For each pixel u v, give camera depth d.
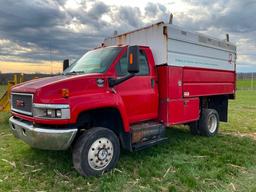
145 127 5.25
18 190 3.89
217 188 3.99
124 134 4.90
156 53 5.77
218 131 8.00
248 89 46.75
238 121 10.32
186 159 5.25
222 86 8.00
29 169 4.66
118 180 4.18
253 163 5.09
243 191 3.90
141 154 5.51
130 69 4.44
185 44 6.24
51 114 3.98
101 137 4.42
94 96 4.35
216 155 5.52
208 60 7.22
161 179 4.29
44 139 4.04
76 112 4.07
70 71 5.27
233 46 8.57
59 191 3.87
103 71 4.73
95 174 4.33
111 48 5.29
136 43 6.14
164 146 6.14
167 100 5.72
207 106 8.03
